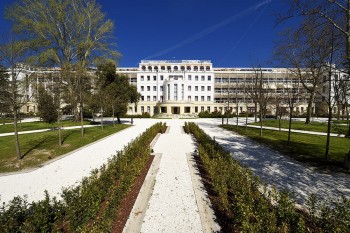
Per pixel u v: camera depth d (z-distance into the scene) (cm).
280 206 448
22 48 1022
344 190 674
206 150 1014
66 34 2938
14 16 2462
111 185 615
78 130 2125
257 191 562
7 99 1005
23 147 1293
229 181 627
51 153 1168
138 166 788
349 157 884
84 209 444
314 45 990
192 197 632
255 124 2898
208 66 6762
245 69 7100
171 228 478
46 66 2592
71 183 755
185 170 884
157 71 6394
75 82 2569
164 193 658
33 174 850
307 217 492
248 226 379
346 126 2441
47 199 452
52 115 2098
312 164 949
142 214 534
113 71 3011
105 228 421
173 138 1744
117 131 2200
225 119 4447
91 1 2944
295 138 1662
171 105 5625
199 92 6450
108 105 2567
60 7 2686
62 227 448
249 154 1150
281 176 802
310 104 2775
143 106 6200
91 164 998
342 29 897
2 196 650
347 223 388
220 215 527
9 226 368
